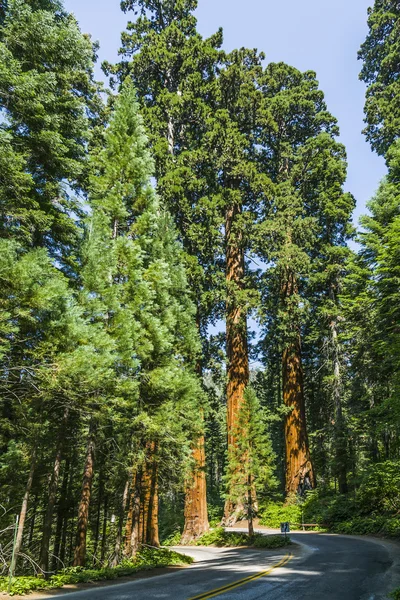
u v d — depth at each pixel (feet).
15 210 38.91
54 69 47.78
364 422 90.53
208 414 85.46
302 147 118.01
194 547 83.20
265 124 114.32
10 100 39.63
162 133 111.96
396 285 67.26
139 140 62.85
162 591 26.53
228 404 103.96
